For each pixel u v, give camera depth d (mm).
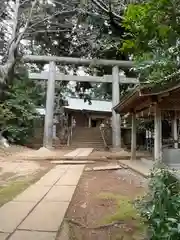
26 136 16719
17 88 15430
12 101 14766
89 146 18469
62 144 19453
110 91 20609
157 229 2236
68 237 2793
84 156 11328
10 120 14914
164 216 2275
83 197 4625
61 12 14164
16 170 7824
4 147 13281
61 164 9391
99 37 14859
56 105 21938
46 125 14688
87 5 12336
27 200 4285
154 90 5961
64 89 22484
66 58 15203
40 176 6812
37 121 18625
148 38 2172
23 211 3652
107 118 25266
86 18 14289
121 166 8586
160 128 6961
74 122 26156
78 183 5891
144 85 5613
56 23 15547
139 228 2922
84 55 17234
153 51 2529
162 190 2473
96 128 22125
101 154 12453
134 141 10023
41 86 19234
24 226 3039
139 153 13008
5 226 3033
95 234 2920
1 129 14188
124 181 6180
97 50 15516
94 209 3871
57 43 17641
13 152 12516
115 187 5492
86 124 26828
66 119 24031
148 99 7109
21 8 15383
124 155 11711
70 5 14680
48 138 14633
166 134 14531
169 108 6988
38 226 3045
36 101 18500
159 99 6594
